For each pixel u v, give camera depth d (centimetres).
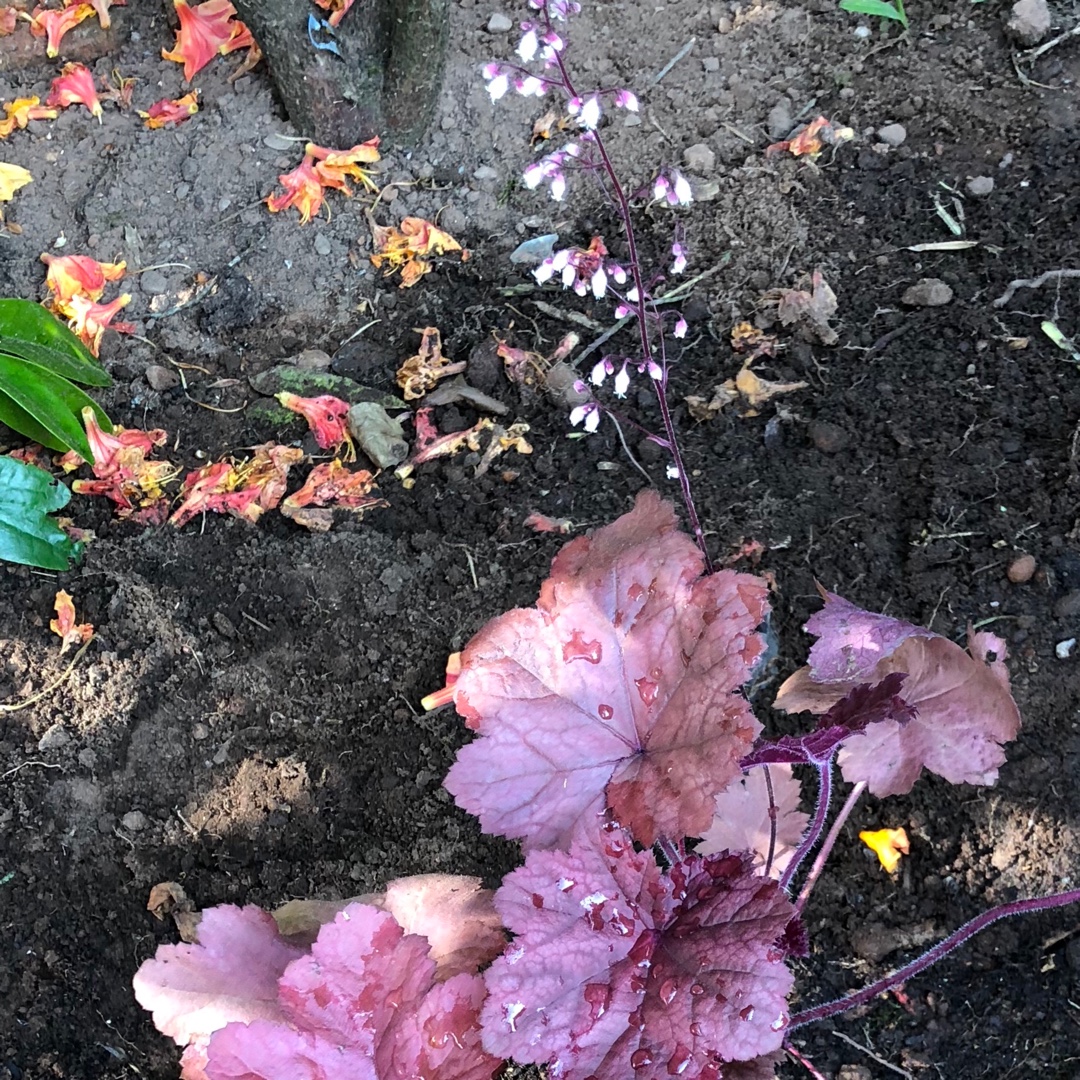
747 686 54
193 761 56
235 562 59
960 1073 48
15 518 59
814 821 45
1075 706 52
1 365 59
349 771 55
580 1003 38
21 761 56
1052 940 49
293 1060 38
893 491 58
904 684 45
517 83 44
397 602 58
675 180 44
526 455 61
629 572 43
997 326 61
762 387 61
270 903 53
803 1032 49
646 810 41
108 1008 52
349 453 63
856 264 65
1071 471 56
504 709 42
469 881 44
